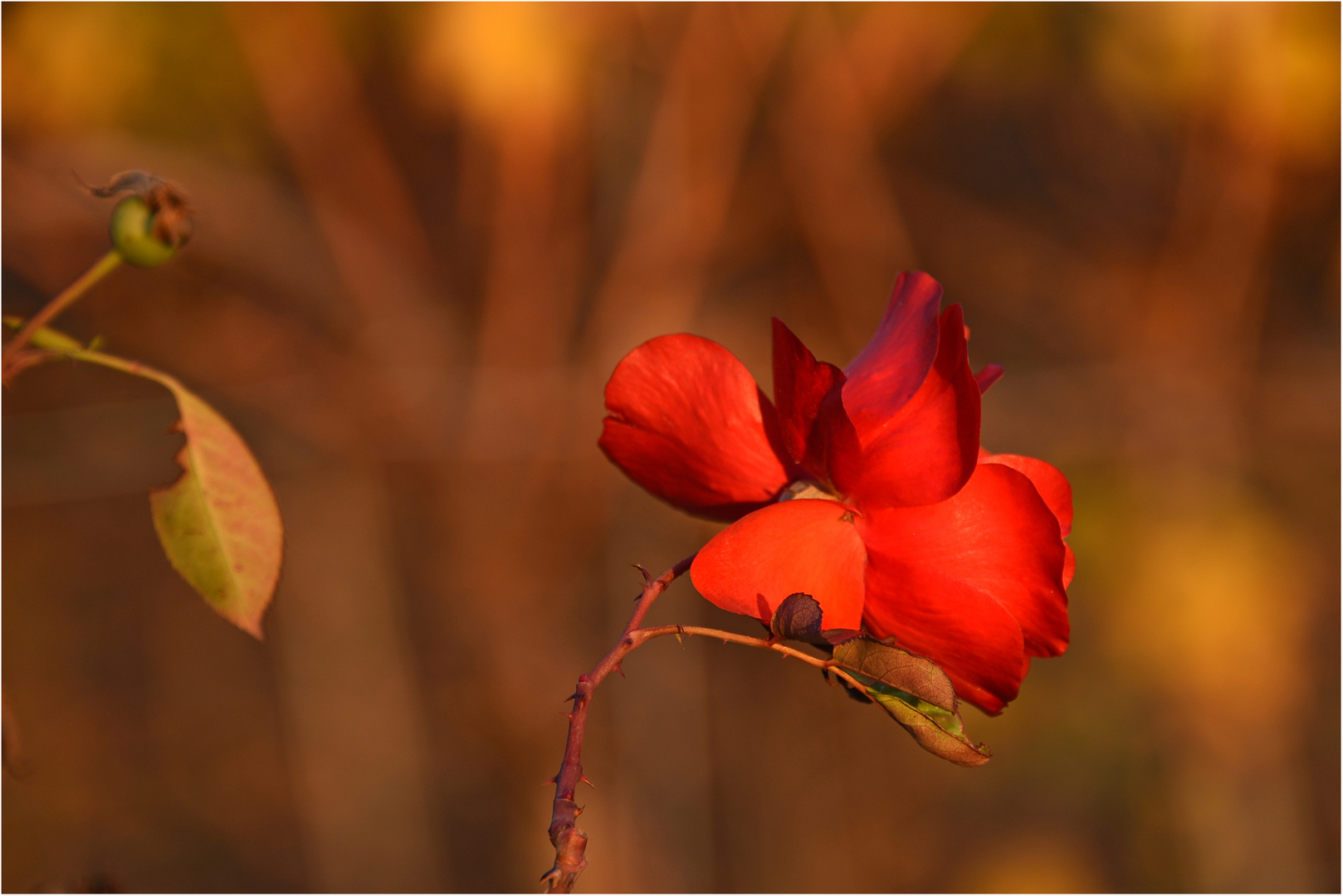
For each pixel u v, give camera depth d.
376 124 2.60
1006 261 2.86
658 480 1.24
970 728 2.85
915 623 1.22
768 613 1.21
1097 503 2.69
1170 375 2.75
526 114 2.26
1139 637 2.62
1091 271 2.85
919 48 2.54
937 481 1.21
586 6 2.34
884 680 1.20
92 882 1.25
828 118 2.57
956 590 1.21
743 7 2.46
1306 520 2.83
